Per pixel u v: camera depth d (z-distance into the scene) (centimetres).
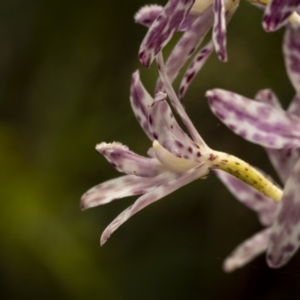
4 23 43
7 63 44
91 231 40
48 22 43
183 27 24
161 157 24
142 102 24
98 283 37
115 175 41
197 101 41
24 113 44
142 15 25
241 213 41
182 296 40
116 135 41
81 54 43
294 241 23
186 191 41
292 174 23
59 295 37
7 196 38
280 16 22
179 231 41
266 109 24
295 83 25
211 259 41
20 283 37
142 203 23
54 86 44
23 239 37
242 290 41
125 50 43
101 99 43
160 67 23
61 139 42
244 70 41
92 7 42
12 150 41
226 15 24
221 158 24
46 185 40
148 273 40
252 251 28
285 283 41
